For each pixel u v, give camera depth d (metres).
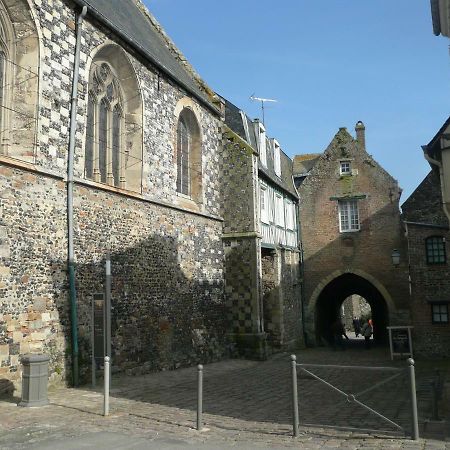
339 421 7.68
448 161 11.44
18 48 10.73
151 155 14.42
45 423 7.51
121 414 8.16
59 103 11.20
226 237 18.55
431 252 19.23
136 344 13.13
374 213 24.20
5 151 10.32
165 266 14.77
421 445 6.11
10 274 9.66
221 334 17.70
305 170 28.12
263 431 7.04
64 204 11.09
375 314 31.44
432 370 14.72
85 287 11.48
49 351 10.36
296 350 22.73
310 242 24.89
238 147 18.88
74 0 11.66
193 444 6.35
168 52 19.39
